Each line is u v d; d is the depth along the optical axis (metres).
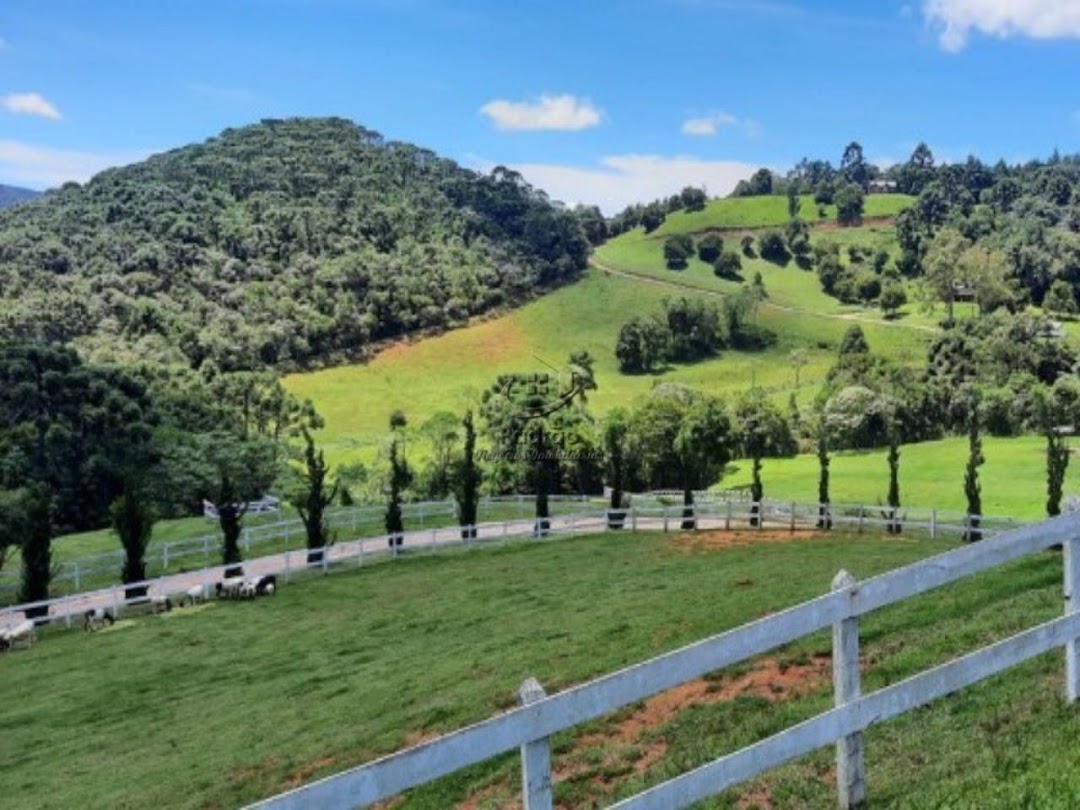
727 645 6.14
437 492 78.25
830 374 122.50
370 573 39.62
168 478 65.75
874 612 15.50
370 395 130.38
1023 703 8.52
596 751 11.60
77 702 23.98
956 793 6.54
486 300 172.62
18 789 17.23
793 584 22.44
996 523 39.84
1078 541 7.76
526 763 5.54
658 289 189.00
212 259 155.38
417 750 5.16
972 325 130.25
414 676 19.53
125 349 110.94
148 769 16.62
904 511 39.19
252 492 70.25
